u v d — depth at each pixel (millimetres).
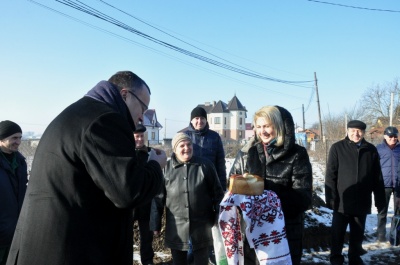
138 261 4609
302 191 2779
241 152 3162
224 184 5051
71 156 1551
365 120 38312
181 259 3748
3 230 3273
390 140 6211
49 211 1521
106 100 1734
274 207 2635
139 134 4035
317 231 5441
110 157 1517
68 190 1536
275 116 2848
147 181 1619
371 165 4641
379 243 5727
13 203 3406
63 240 1499
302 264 4809
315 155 22688
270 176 2879
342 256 4652
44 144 1639
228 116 65250
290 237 2828
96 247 1579
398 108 33938
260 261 2578
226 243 2668
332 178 4703
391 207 8070
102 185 1516
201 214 3711
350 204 4535
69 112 1666
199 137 5023
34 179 1614
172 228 3742
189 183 3701
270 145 2912
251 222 2602
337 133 31547
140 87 1902
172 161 3826
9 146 3461
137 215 4434
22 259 1524
